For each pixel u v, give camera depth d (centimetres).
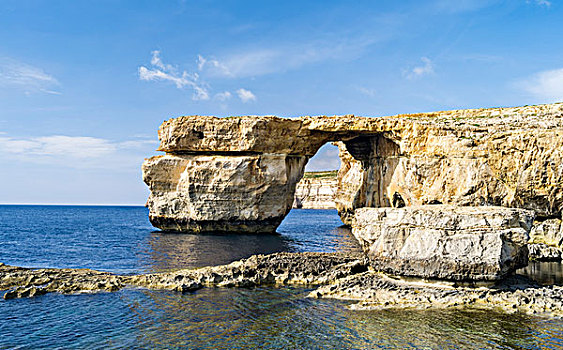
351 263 2605
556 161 3256
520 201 3459
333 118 4616
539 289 2064
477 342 1475
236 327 1620
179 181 5097
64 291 2094
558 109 4259
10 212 16750
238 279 2278
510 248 2152
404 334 1548
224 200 4925
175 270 2709
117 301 1945
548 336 1527
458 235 2145
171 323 1662
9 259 3297
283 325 1644
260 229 5066
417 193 3872
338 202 6912
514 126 3697
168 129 5100
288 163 5047
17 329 1592
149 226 7519
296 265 2520
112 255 3412
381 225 2381
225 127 4881
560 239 3231
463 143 3688
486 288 2042
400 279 2250
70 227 7212
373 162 5016
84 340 1491
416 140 3944
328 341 1484
